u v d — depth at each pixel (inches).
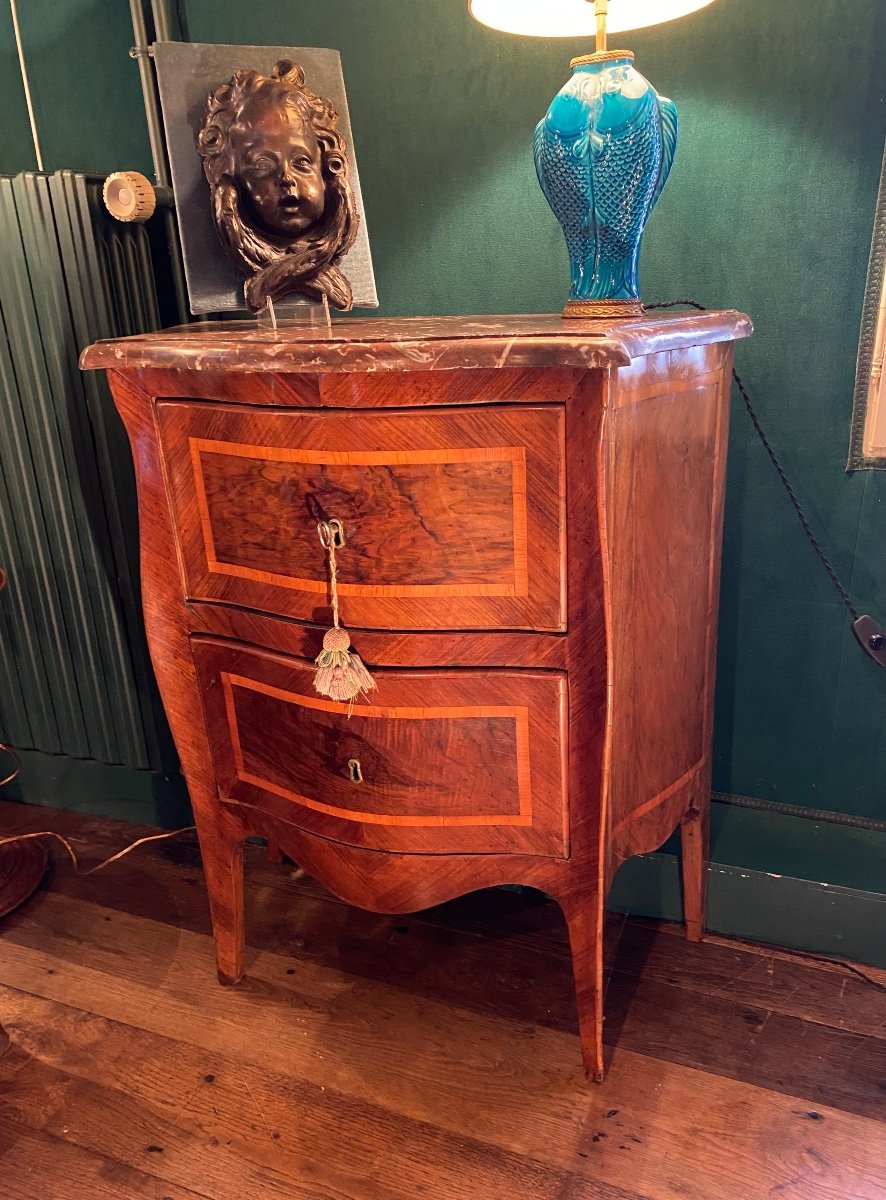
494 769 45.2
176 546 48.9
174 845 75.3
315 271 51.8
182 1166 47.0
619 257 45.9
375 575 42.8
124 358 44.0
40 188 59.5
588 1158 46.4
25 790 81.3
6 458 67.5
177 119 49.3
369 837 47.9
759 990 57.0
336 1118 49.3
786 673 58.2
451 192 58.1
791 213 51.2
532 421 38.8
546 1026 55.0
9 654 74.8
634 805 49.3
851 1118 47.9
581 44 52.8
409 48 56.4
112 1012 57.5
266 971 60.3
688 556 49.2
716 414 49.5
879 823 58.1
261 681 48.5
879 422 52.0
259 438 43.3
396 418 40.0
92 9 62.6
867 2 46.8
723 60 50.3
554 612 41.6
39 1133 49.2
